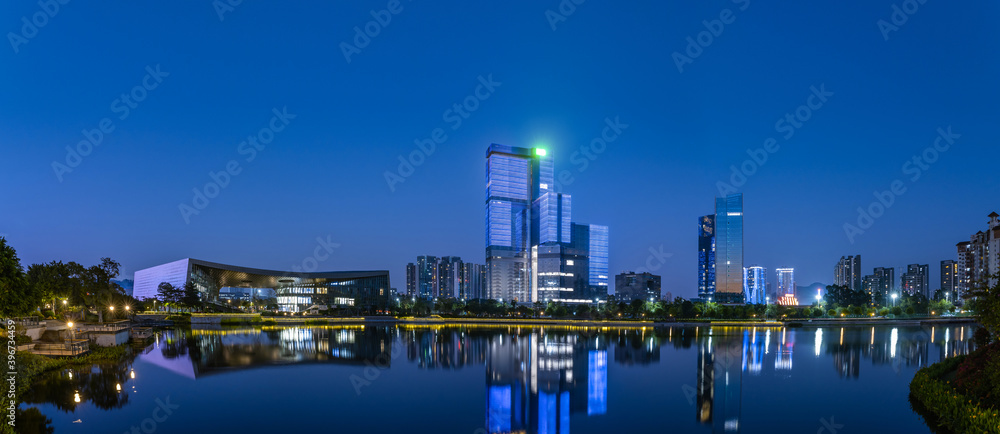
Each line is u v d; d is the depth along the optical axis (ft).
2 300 154.81
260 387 154.61
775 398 144.66
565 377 178.19
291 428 112.16
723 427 115.44
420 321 530.68
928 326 527.81
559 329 436.35
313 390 151.12
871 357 235.81
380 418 120.98
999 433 84.94
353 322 519.60
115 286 424.46
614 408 133.90
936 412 116.47
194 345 266.36
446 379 171.53
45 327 222.89
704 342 311.06
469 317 623.77
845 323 562.66
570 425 118.11
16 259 165.17
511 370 192.85
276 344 276.82
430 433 110.22
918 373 144.97
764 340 328.08
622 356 237.04
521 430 113.39
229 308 638.12
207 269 627.05
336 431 110.52
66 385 151.02
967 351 262.47
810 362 218.79
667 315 589.32
